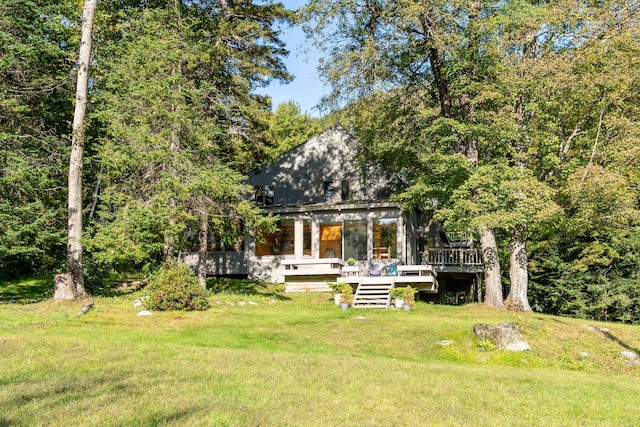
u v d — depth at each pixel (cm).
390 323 1507
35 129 1934
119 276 2688
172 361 877
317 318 1594
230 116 2139
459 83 1839
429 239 3091
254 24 2045
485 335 1240
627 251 2611
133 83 1780
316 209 2580
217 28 2067
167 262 1750
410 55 2030
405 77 2164
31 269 2400
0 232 1662
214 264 2788
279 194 2861
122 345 1022
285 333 1344
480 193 1747
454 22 1761
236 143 2152
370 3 1928
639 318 2595
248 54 2145
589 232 2669
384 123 2202
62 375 753
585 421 642
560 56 1728
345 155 2770
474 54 1800
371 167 2691
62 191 2016
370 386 758
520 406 701
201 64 2038
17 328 1233
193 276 1712
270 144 2342
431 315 1730
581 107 1709
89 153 2064
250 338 1271
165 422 548
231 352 1000
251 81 2192
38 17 1864
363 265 2498
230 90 2131
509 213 1684
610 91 1634
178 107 1789
